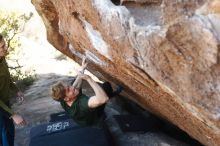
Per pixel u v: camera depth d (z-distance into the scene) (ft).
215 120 8.66
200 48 7.97
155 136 18.92
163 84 9.10
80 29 12.66
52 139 17.44
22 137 20.68
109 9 9.50
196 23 7.80
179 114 12.93
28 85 29.30
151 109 19.04
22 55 38.11
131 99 21.52
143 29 8.70
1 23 27.02
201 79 8.29
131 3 9.27
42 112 23.32
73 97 14.03
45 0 15.75
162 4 8.25
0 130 15.34
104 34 10.50
